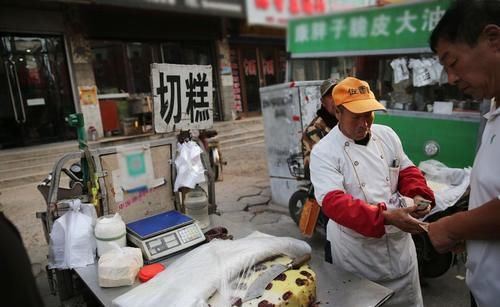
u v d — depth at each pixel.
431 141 3.29
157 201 2.15
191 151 2.16
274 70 11.42
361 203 1.40
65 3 7.24
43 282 2.91
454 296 2.50
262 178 5.88
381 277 1.68
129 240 1.85
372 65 3.30
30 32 7.25
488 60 0.99
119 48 8.48
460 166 3.14
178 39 9.09
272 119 4.19
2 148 7.28
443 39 1.04
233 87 10.67
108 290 1.50
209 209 2.41
